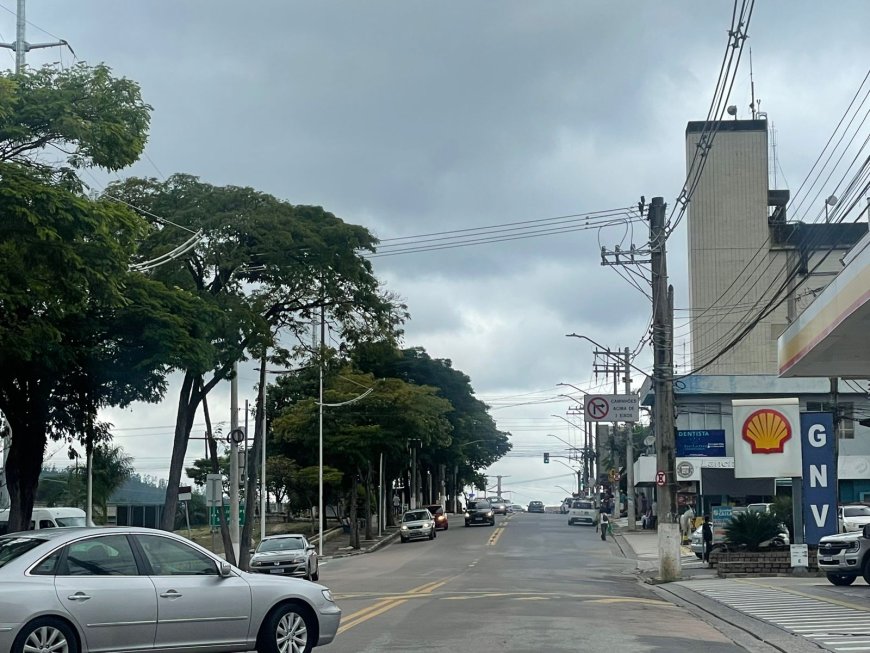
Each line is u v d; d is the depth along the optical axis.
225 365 33.34
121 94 19.02
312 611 12.41
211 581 11.66
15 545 11.04
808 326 24.53
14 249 16.17
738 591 25.42
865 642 15.55
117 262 17.38
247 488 39.75
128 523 60.34
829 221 20.66
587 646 14.38
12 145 17.88
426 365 82.56
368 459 57.88
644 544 52.28
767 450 32.12
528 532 65.88
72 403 25.61
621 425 90.88
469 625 16.97
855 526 36.66
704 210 70.50
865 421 26.56
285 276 34.25
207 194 34.44
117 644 10.79
